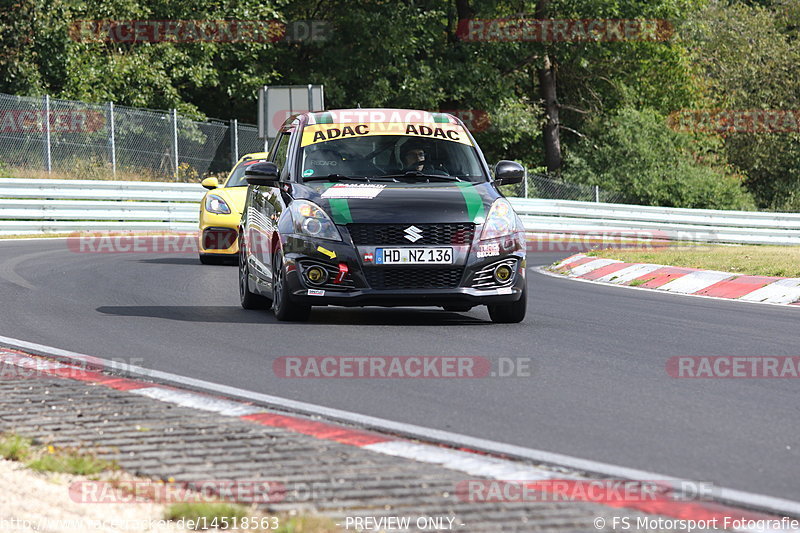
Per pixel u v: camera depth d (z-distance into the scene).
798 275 31.66
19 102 60.94
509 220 22.69
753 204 99.75
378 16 86.50
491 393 15.56
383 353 18.91
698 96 108.81
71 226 56.38
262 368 17.36
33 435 12.34
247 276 25.62
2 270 33.97
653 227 75.56
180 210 60.00
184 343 19.84
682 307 27.45
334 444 12.12
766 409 14.79
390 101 88.88
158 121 65.50
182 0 82.00
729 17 118.06
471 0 93.12
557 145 101.19
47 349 18.81
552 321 23.78
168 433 12.50
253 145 68.94
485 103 91.69
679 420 13.96
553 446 12.46
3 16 70.69
